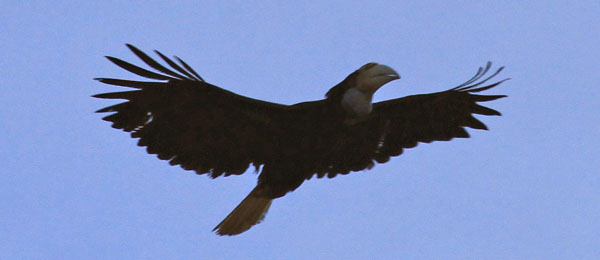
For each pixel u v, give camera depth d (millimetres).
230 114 13750
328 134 14117
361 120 14086
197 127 13891
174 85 13242
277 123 13828
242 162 14336
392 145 15391
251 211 14461
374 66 13852
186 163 14164
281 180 14391
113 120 13484
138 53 12703
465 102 15289
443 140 15633
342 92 13852
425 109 15148
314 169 14523
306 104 13719
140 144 13781
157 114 13609
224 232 14383
